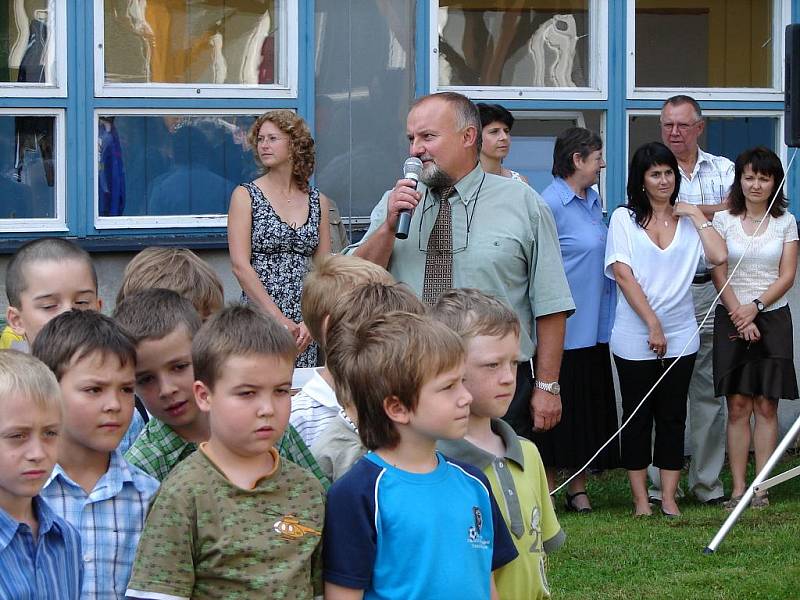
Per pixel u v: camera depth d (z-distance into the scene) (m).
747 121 9.97
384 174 9.05
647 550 7.39
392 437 3.58
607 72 9.54
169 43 8.45
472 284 5.83
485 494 3.70
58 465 3.54
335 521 3.51
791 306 9.99
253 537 3.36
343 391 3.73
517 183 5.98
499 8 9.30
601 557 7.25
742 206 8.55
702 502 8.67
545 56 9.45
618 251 8.25
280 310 7.41
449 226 5.87
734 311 8.40
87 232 8.29
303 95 8.74
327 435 4.05
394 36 9.03
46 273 4.44
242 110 8.63
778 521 8.06
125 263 8.42
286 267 7.49
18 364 3.14
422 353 3.48
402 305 4.02
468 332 3.98
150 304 3.94
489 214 5.88
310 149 7.57
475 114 5.89
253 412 3.38
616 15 9.54
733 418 8.62
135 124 8.41
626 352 8.22
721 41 9.84
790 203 10.00
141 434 4.00
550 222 5.99
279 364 3.42
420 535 3.51
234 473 3.43
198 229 8.55
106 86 8.30
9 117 8.12
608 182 9.62
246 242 7.45
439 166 5.82
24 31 8.13
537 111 9.46
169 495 3.36
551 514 4.28
